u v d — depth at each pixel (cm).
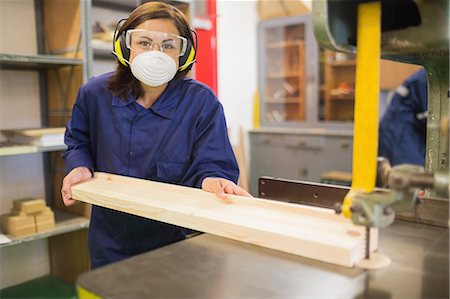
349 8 67
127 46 127
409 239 82
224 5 376
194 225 87
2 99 216
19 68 219
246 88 413
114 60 265
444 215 89
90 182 124
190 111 138
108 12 252
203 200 99
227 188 107
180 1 227
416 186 62
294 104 431
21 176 227
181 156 137
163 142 137
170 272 67
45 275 242
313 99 397
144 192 108
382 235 85
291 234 75
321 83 399
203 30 307
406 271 68
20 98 222
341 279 65
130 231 136
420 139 241
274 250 76
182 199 100
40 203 197
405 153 242
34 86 227
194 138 138
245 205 94
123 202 101
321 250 71
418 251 76
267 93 436
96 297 61
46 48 228
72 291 220
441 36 67
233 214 87
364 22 64
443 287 62
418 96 235
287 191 107
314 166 372
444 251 76
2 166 220
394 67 327
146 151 137
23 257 233
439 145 98
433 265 70
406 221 93
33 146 186
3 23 214
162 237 134
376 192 65
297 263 71
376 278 65
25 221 191
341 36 67
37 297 213
